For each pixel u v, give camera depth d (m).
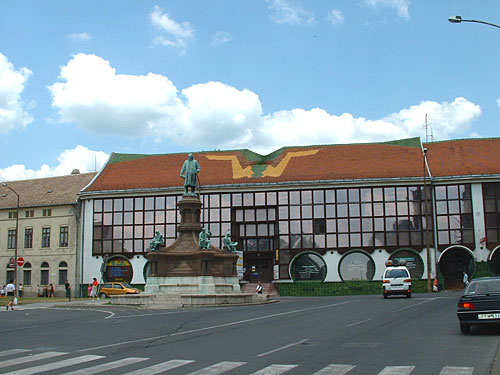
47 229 60.84
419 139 59.69
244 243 56.50
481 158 54.69
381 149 58.53
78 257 57.97
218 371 10.88
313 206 54.38
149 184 57.28
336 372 10.46
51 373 10.95
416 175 53.09
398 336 15.47
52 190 63.12
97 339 16.62
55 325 21.91
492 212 51.62
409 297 36.16
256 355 12.80
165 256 36.84
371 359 11.82
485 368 10.47
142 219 56.78
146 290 36.56
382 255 52.72
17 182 67.25
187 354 13.18
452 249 52.25
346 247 53.31
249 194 55.72
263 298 37.44
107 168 62.16
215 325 20.25
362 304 30.38
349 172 54.81
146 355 13.13
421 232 52.38
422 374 10.05
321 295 52.94
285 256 54.12
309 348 13.70
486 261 50.94
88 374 10.77
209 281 36.16
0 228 63.03
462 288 52.91
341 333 16.64
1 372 11.11
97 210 57.81
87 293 56.78
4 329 20.52
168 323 21.53
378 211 53.28
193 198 38.94
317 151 59.94
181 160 61.91
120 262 56.62
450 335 15.26
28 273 61.03
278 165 58.38
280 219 54.66
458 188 52.53
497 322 14.59
